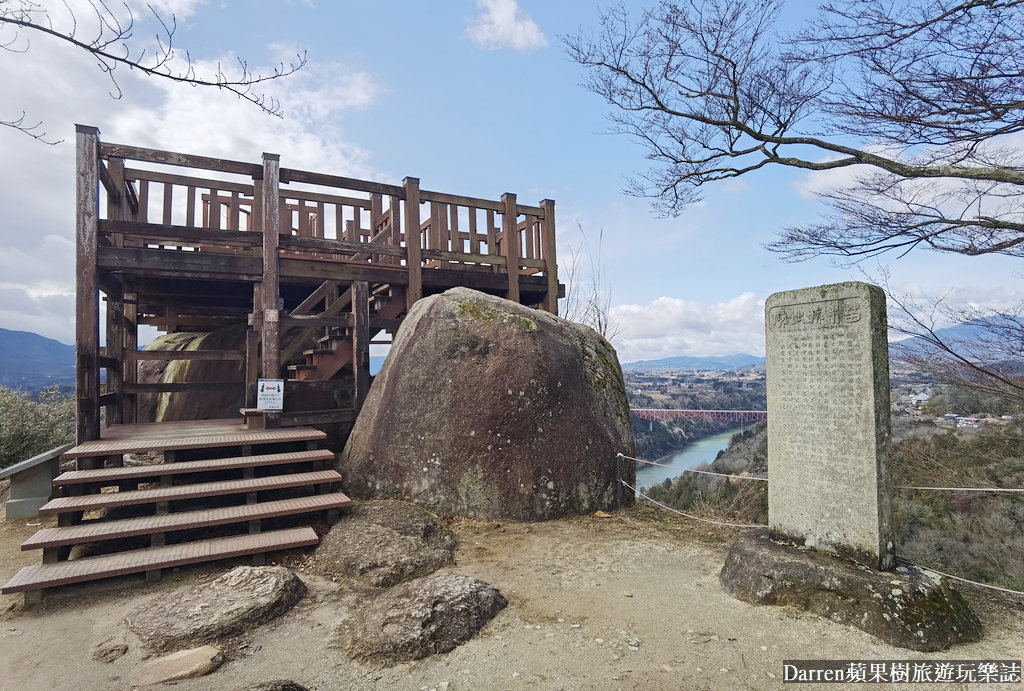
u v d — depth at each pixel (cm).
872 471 347
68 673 279
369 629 309
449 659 290
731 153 652
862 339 354
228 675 276
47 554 389
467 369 593
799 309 393
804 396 388
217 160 634
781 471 402
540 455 574
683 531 534
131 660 290
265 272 649
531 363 596
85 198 571
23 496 598
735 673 274
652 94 664
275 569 372
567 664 283
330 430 778
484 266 848
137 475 472
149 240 712
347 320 698
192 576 404
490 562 438
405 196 739
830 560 356
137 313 794
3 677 277
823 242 573
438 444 570
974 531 518
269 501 522
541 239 856
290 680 256
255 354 649
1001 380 468
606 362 729
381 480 577
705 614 342
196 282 748
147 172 719
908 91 467
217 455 589
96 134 578
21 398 819
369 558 416
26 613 350
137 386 697
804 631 317
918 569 348
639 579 403
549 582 396
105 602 364
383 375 646
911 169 519
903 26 454
